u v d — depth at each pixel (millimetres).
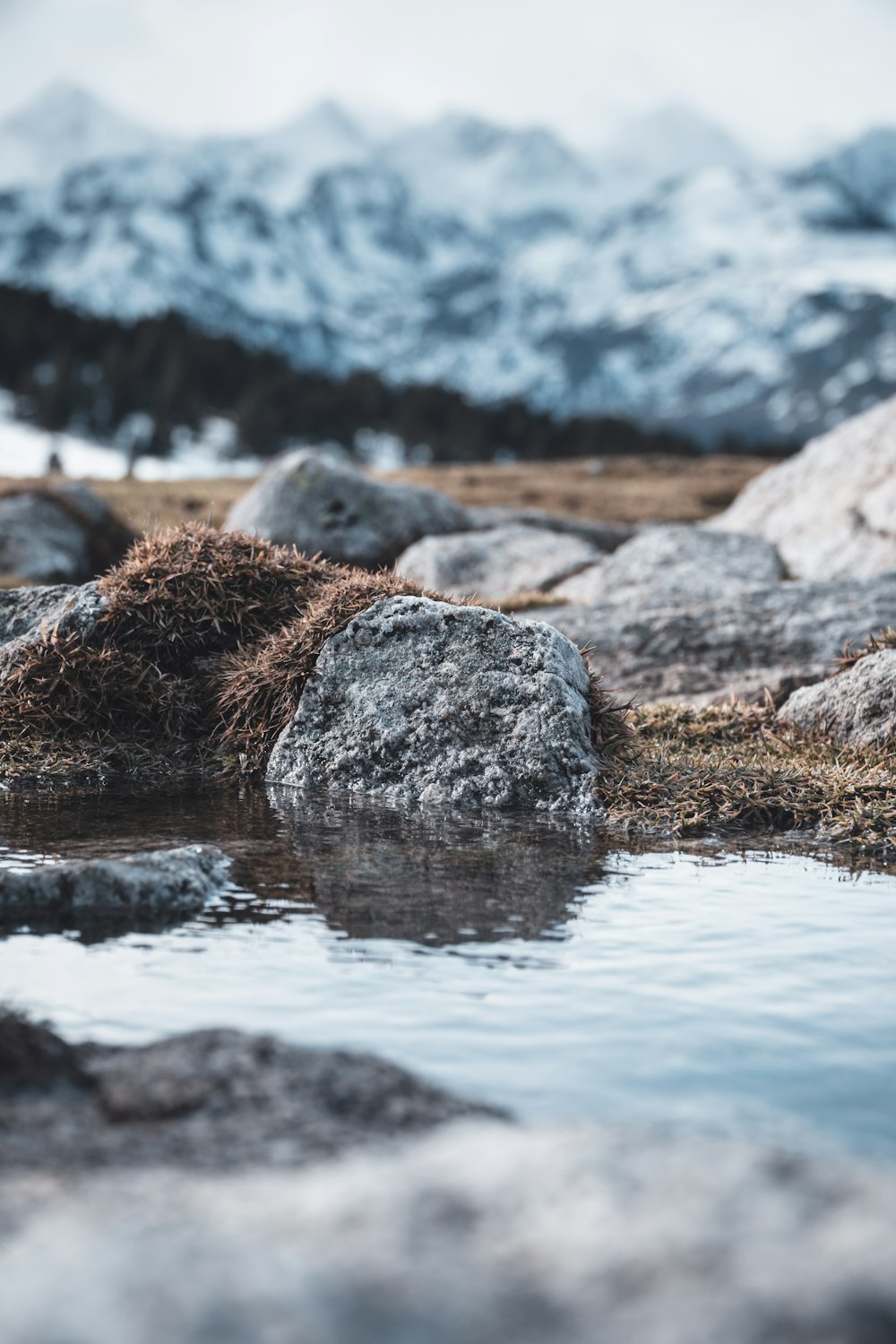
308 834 7664
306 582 11414
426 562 22828
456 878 6586
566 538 23344
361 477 26906
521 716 9227
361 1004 4516
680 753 9906
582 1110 3615
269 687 10133
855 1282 2004
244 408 132000
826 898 6410
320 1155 2914
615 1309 1997
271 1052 3514
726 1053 4145
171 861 6109
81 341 148250
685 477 55031
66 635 10602
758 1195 2287
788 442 128000
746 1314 1953
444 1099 3410
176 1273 2031
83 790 9086
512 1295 2043
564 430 138250
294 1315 1932
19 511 32250
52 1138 3014
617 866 7031
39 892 5699
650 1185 2344
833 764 9555
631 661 13273
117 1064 3566
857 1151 3389
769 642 13203
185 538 11414
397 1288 2053
